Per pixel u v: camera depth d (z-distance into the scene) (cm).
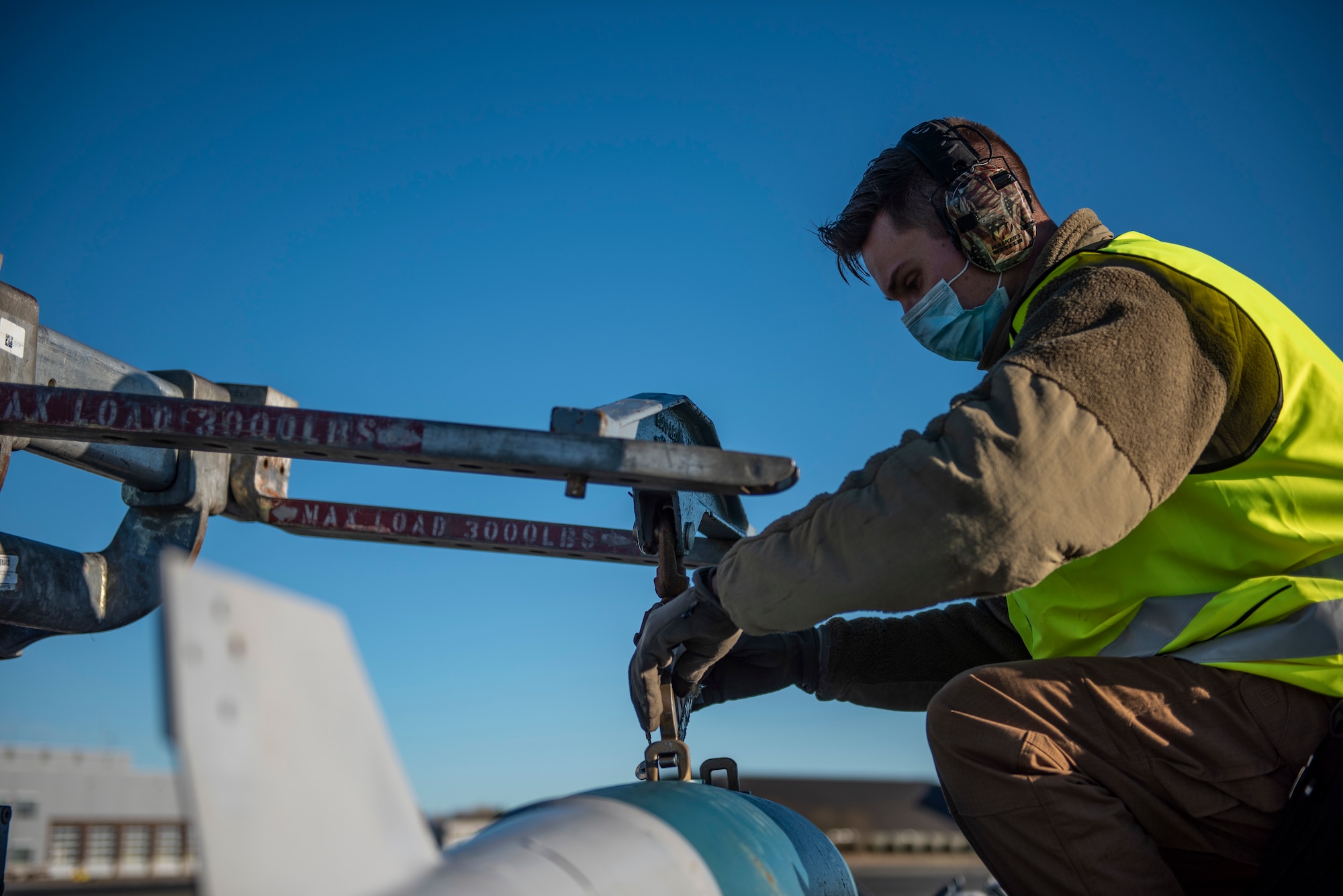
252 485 156
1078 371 96
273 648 44
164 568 37
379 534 158
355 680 53
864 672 157
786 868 97
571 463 88
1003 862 108
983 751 107
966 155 147
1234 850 103
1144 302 103
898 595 96
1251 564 108
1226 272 114
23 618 127
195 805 35
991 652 161
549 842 74
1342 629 100
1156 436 96
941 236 151
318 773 47
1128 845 101
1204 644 106
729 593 109
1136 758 104
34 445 121
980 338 155
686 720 134
